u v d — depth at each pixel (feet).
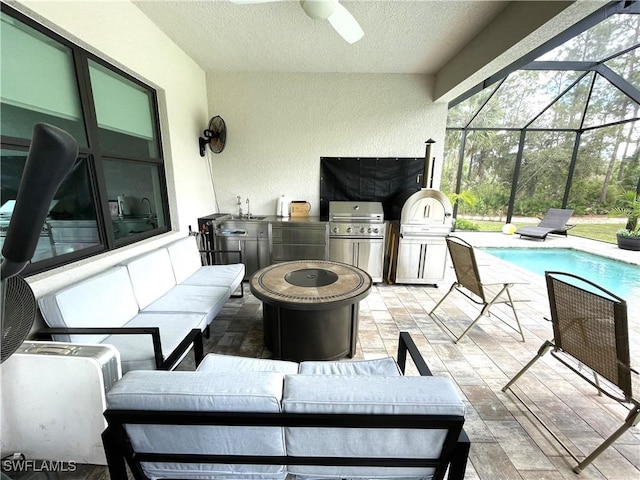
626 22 11.27
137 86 8.20
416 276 11.78
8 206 4.84
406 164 12.76
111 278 5.76
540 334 8.10
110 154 7.16
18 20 4.88
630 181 17.69
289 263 8.07
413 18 7.78
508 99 17.43
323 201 13.20
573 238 20.67
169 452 2.79
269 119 12.48
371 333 8.10
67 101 5.99
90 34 6.05
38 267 5.25
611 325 3.89
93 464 4.17
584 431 4.87
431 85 12.01
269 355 6.97
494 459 4.36
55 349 3.94
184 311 6.50
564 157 20.47
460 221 22.99
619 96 16.26
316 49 9.78
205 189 12.28
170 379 2.65
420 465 2.72
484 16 7.69
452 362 6.81
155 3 7.30
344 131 12.56
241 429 2.63
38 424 4.01
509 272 13.51
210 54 10.31
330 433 2.64
